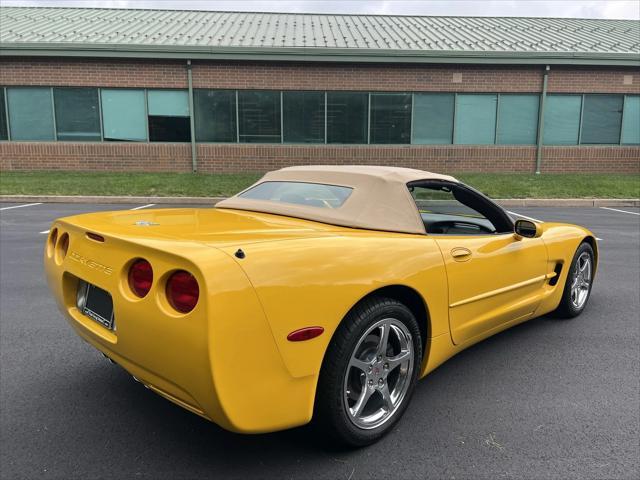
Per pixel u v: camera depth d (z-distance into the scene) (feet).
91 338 8.02
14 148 52.08
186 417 9.08
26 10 66.13
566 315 14.11
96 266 7.52
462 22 67.82
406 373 8.61
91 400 9.64
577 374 10.84
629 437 8.47
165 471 7.55
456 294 9.40
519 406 9.48
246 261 6.45
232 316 6.11
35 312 14.46
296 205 9.72
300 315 6.73
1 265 19.77
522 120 53.88
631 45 55.52
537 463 7.77
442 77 52.47
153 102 51.88
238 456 7.92
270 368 6.52
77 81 50.98
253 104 52.21
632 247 24.45
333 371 7.28
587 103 53.88
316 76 51.72
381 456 7.93
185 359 6.20
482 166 54.39
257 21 64.69
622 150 54.85
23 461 7.75
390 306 7.94
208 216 9.43
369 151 53.42
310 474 7.48
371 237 8.20
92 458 7.85
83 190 41.32
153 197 39.34
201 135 52.65
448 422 8.91
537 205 40.63
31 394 9.84
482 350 12.11
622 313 14.84
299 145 53.01
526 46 54.13
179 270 6.33
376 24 64.90
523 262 11.38
